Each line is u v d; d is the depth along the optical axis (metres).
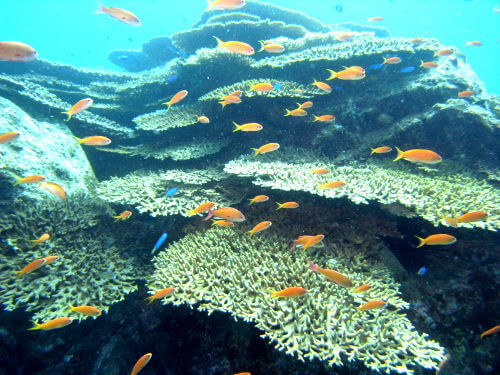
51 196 0.99
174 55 3.21
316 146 1.36
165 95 1.97
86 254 0.92
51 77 2.07
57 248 0.89
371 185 0.93
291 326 0.64
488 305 0.81
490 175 1.12
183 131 1.51
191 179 1.14
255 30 2.08
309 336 0.62
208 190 1.10
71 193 1.08
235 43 1.07
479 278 0.84
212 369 0.80
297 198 1.00
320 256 0.85
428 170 1.12
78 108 0.98
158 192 1.12
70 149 1.28
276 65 1.46
